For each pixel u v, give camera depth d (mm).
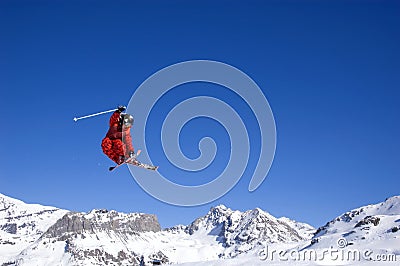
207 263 147250
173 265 159125
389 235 179500
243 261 124625
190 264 155500
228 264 131625
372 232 191000
